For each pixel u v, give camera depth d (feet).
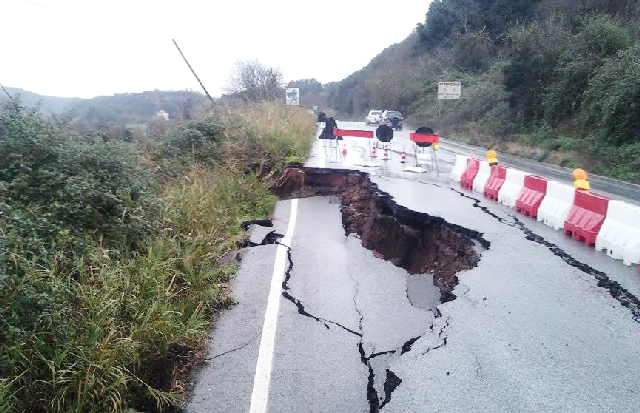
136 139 37.11
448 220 27.76
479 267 20.77
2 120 19.30
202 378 13.89
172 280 17.81
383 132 50.44
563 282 18.95
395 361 14.26
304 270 22.26
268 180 38.32
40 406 11.99
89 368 12.39
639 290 17.88
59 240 16.31
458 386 12.79
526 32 79.87
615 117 54.29
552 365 13.47
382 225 31.60
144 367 14.02
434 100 132.98
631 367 13.25
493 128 85.40
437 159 55.72
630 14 74.08
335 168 42.39
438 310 17.07
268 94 99.45
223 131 41.68
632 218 20.92
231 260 22.70
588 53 67.41
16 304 12.71
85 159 20.65
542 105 73.41
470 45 123.85
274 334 16.22
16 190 17.39
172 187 27.81
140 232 20.33
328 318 17.56
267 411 12.42
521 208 29.66
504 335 15.17
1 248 13.52
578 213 24.56
